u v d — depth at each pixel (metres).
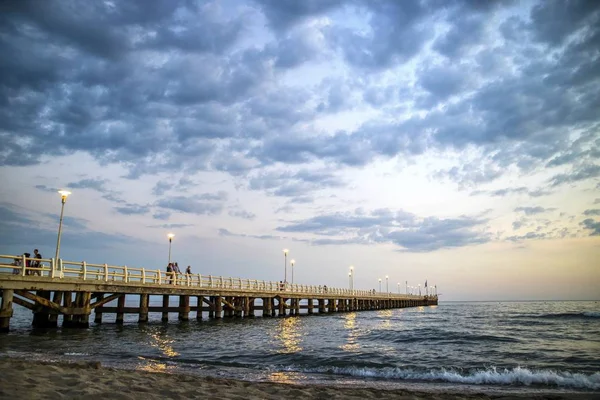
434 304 160.25
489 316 60.00
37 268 23.06
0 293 22.06
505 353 19.00
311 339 24.47
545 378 12.87
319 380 12.66
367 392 10.10
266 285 46.31
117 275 27.94
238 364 15.36
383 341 23.98
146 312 30.80
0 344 18.30
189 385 9.33
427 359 17.08
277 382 11.90
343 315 59.03
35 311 25.05
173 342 21.59
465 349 20.48
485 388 11.90
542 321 46.62
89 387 7.56
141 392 7.75
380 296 90.69
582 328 35.44
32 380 7.81
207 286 35.94
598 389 11.87
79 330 25.08
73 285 24.91
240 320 39.56
